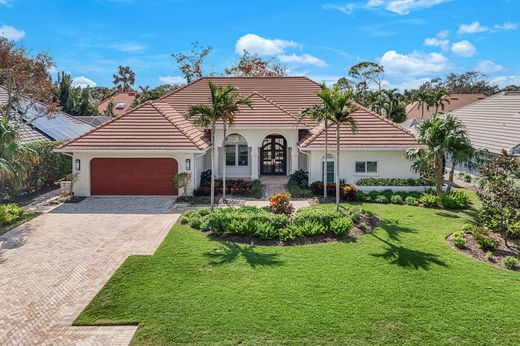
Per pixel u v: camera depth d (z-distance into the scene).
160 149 23.36
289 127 27.05
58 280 12.49
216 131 27.59
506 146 29.72
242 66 62.75
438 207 21.84
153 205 22.28
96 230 17.64
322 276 12.55
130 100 86.31
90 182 24.48
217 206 21.81
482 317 10.20
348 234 16.67
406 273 12.83
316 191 24.34
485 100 46.72
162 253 14.49
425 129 23.09
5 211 19.22
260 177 30.55
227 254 14.39
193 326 9.79
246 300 11.02
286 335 9.41
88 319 10.15
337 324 9.84
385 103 67.81
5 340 9.35
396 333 9.49
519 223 14.90
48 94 29.98
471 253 14.71
